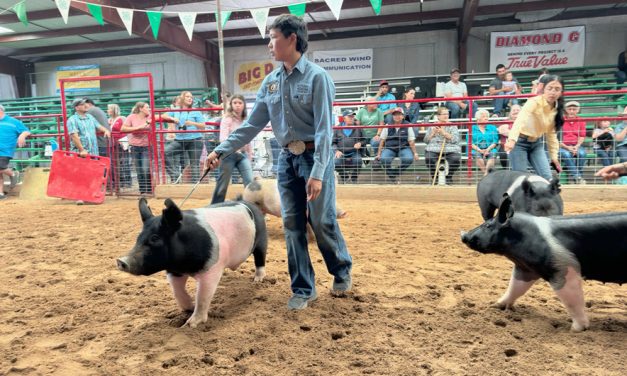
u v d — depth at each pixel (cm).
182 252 299
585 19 1681
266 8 895
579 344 280
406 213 782
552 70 1648
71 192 939
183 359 270
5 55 2195
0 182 1079
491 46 1725
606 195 851
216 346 285
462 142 1098
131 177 1066
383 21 1723
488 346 280
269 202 596
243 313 338
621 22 1656
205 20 1622
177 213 293
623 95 1470
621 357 263
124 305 360
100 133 1036
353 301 361
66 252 531
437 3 1594
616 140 914
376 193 961
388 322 318
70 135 953
